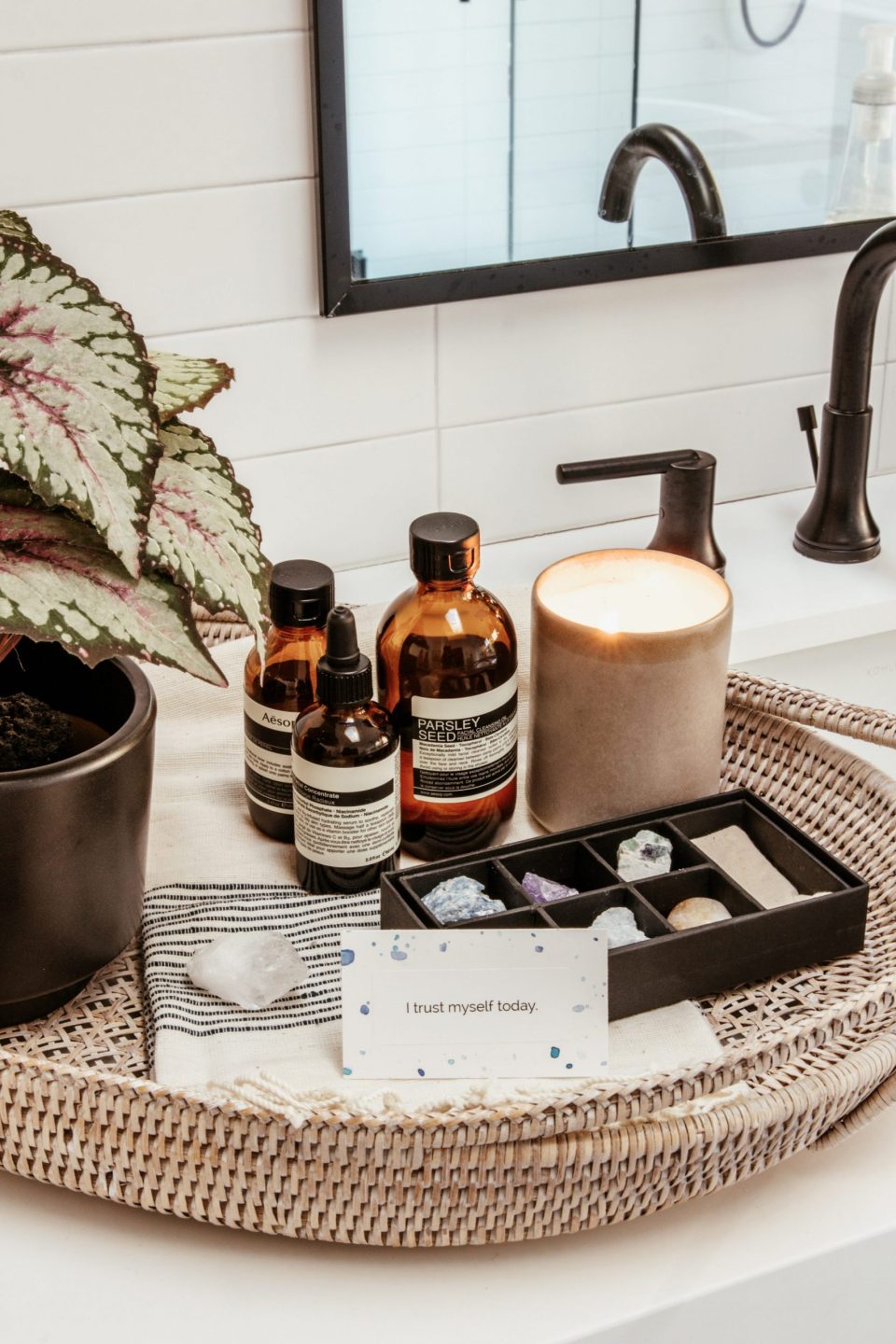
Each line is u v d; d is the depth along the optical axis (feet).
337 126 3.18
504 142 3.35
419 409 3.61
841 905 2.31
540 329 3.64
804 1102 1.97
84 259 3.16
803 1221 2.11
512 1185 1.91
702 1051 2.17
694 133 3.51
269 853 2.63
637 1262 2.03
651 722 2.46
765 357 3.94
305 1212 1.93
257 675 2.52
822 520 3.76
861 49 3.57
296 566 2.51
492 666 2.45
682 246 3.63
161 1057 2.12
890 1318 2.19
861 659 3.76
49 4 2.90
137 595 1.83
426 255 3.40
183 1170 1.91
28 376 1.67
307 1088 2.09
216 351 3.36
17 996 2.15
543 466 3.82
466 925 2.19
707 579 2.63
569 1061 2.11
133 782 2.12
